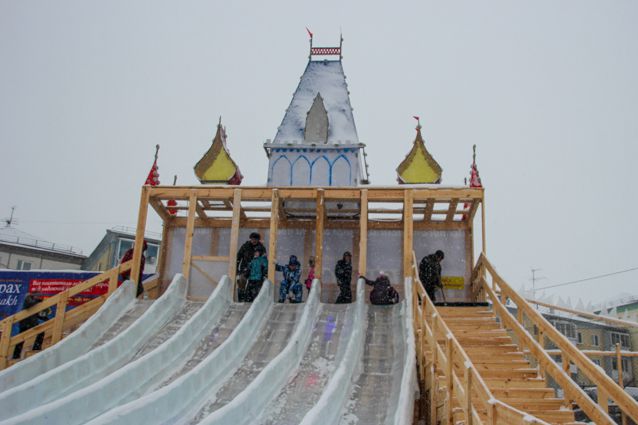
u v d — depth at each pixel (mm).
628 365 29953
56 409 10109
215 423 9727
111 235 49250
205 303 15758
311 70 24125
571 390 9148
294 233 20969
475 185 17781
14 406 11094
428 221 20406
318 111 22219
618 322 14664
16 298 21750
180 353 13859
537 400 9953
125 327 15758
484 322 14211
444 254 20109
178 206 20969
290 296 18500
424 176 20891
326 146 21469
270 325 15562
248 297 17219
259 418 10969
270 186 19516
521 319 13055
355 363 13008
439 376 10812
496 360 11969
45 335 16875
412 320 13961
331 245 20719
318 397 11836
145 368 12508
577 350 9547
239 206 18141
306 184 21359
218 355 12891
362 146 21391
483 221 17344
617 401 8109
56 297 16641
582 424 9273
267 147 21719
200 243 21125
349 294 17422
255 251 17500
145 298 19859
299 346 13797
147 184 18484
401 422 9422
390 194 17750
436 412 10609
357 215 20703
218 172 22281
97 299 17109
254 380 11547
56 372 12102
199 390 11875
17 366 12906
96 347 14844
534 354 10961
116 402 11453
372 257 20391
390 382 12320
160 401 10602
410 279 16484
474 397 9953
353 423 10617
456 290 19734
